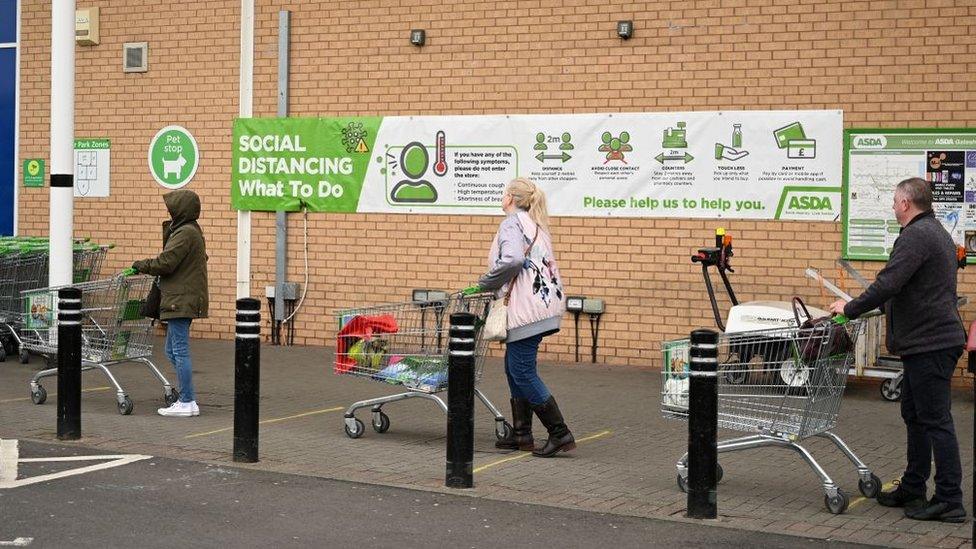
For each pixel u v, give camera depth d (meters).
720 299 13.59
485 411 11.20
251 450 8.55
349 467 8.49
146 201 16.36
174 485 7.77
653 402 11.75
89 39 16.45
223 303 16.03
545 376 13.26
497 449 9.31
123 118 16.44
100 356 10.58
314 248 15.47
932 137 12.62
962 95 12.53
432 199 14.86
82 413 10.60
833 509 7.39
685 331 13.77
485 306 9.32
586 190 14.14
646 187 13.87
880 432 10.29
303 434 9.81
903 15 12.73
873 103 12.89
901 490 7.54
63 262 12.81
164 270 10.20
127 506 7.17
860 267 12.97
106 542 6.36
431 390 9.43
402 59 14.95
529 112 14.39
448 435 7.89
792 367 7.59
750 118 13.39
